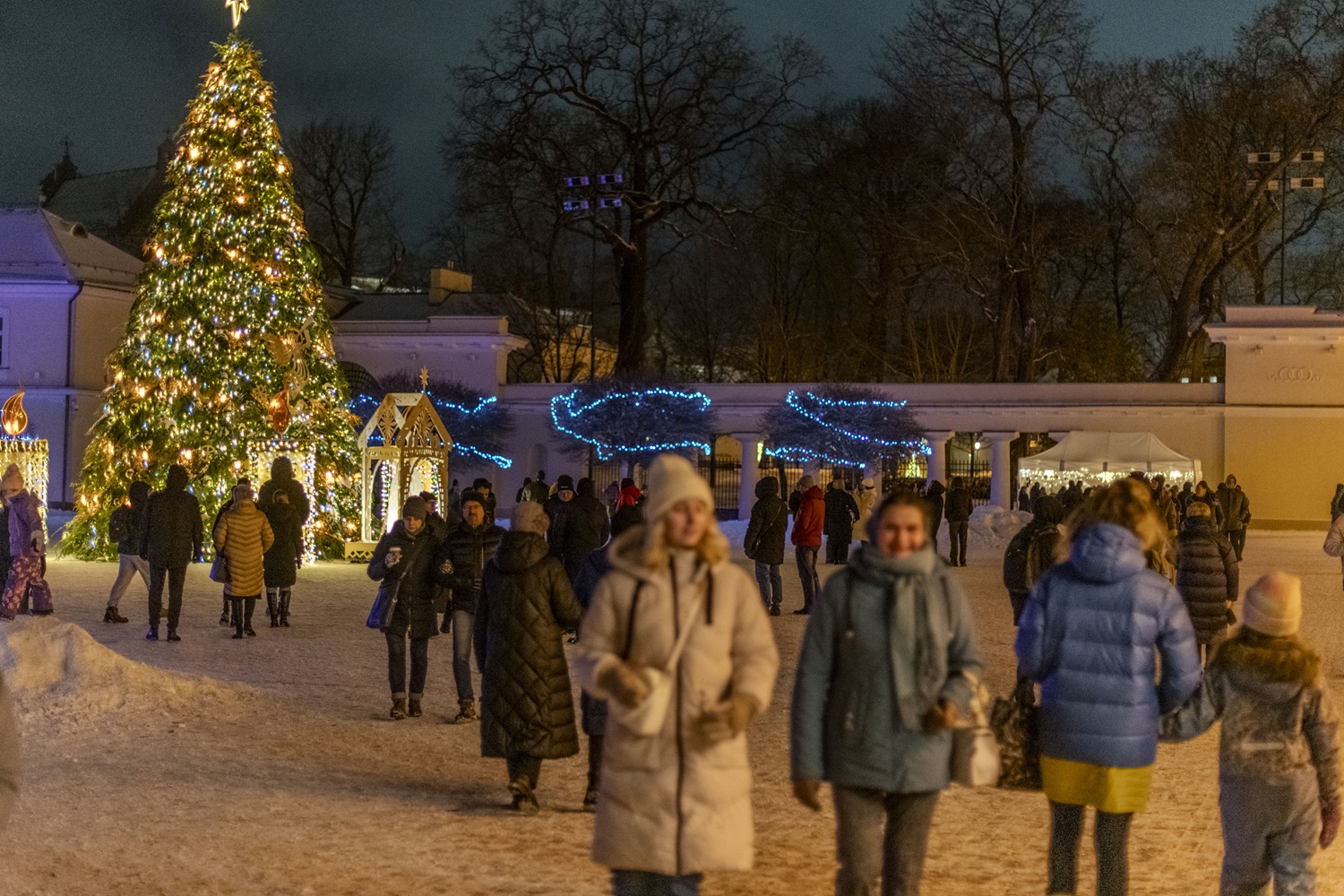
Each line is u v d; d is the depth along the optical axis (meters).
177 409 30.75
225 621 20.03
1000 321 58.06
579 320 68.88
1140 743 6.37
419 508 12.86
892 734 5.71
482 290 67.75
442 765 10.93
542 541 9.53
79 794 9.59
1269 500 52.47
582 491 17.73
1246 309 52.75
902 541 5.82
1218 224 56.38
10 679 12.52
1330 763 6.48
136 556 19.91
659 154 61.34
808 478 22.50
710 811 5.34
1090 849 8.65
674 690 5.38
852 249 67.25
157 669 13.24
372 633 19.42
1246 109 55.88
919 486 50.62
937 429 54.62
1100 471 47.72
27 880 7.57
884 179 63.41
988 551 38.41
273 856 8.16
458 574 12.75
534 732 9.30
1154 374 62.97
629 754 5.38
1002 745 6.55
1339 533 18.45
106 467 31.16
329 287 65.19
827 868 8.05
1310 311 52.19
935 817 9.41
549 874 7.84
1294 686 6.42
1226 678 6.50
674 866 5.30
